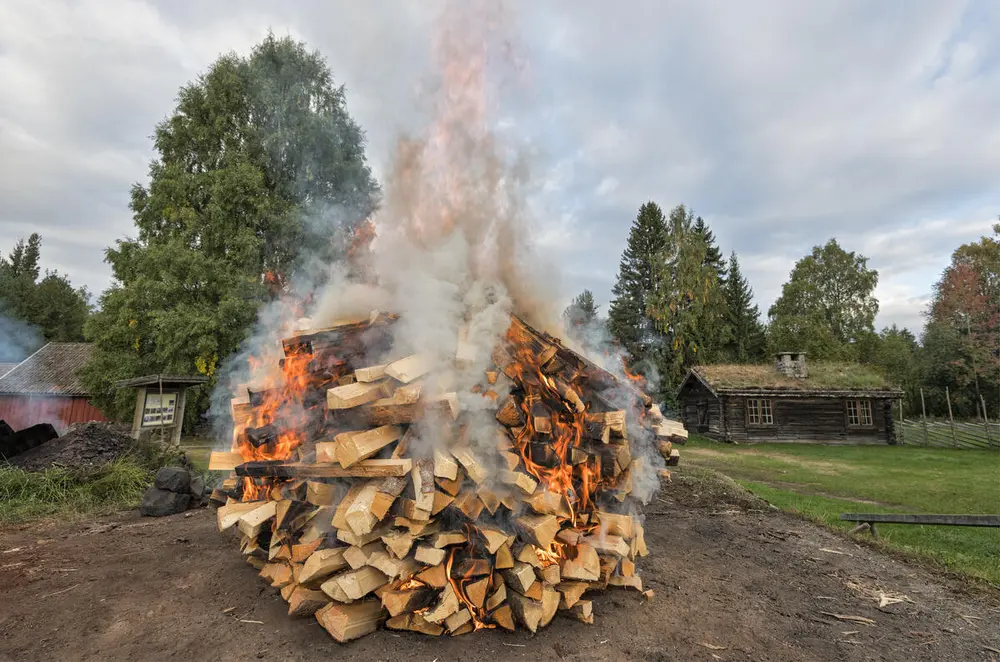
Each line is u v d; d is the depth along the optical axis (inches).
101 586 136.8
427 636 107.5
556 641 109.3
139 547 173.0
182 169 714.2
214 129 726.5
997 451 661.3
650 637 115.2
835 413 802.2
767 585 156.8
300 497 115.7
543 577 114.0
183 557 161.0
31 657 100.5
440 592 107.0
